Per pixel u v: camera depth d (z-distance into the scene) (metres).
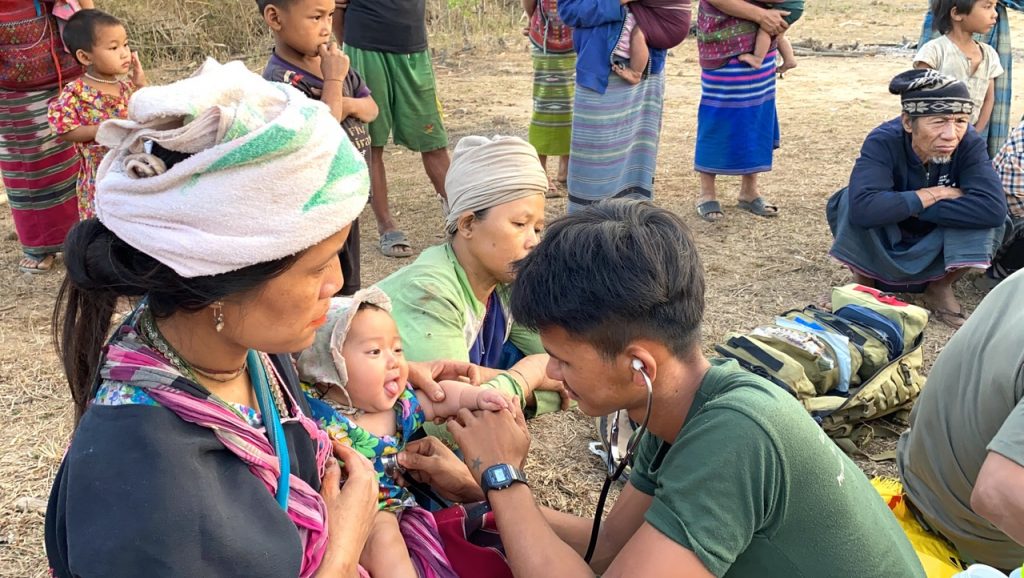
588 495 3.23
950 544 2.60
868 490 1.83
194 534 1.30
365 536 1.69
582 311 1.60
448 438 2.85
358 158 1.43
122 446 1.32
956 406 2.33
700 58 6.00
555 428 3.67
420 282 2.80
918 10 15.70
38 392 3.83
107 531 1.26
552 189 6.77
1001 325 2.26
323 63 3.99
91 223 1.37
